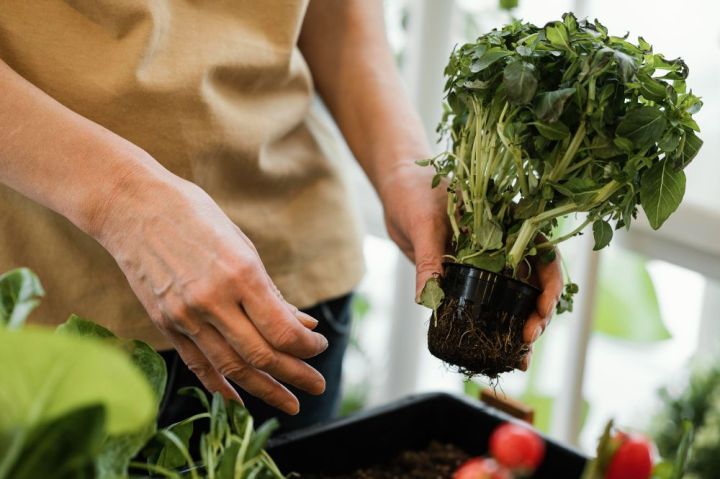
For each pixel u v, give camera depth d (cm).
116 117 84
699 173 128
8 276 51
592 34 76
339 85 107
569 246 145
